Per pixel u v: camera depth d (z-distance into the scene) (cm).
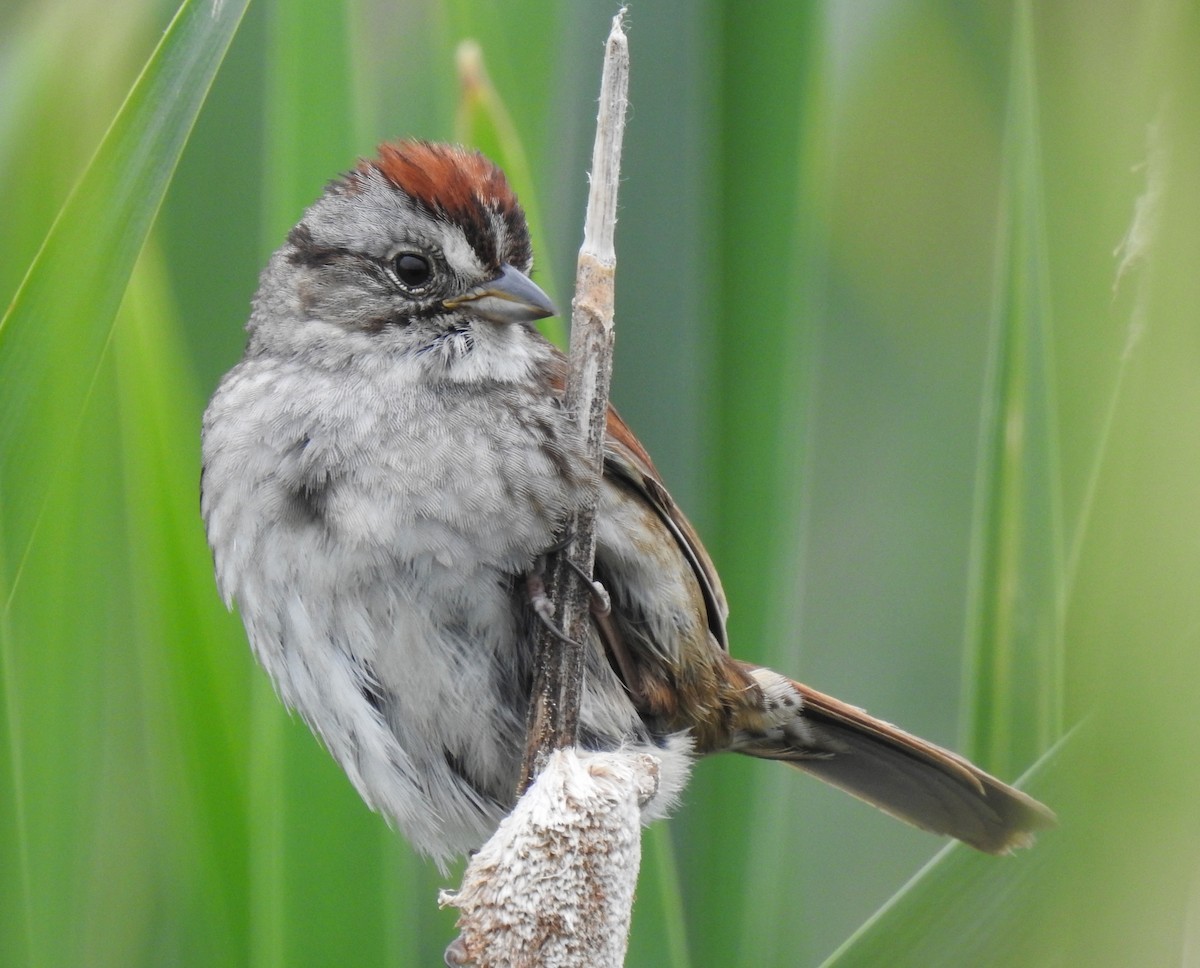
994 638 259
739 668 262
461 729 260
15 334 256
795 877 266
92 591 260
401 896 260
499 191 261
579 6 263
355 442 260
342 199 261
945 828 263
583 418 259
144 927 262
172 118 256
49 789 260
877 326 267
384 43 263
